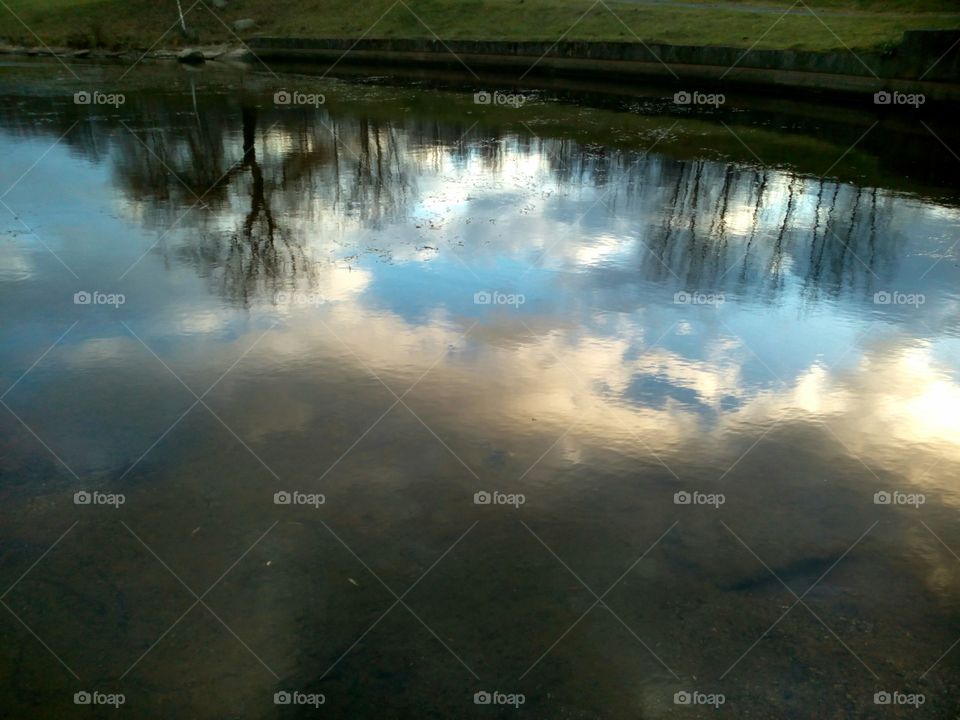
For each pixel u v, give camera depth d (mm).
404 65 27734
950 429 5086
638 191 11070
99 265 8023
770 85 19625
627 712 3059
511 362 5902
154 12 34812
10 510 4285
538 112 17859
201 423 5113
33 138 14281
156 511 4277
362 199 10633
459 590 3682
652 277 7711
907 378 5738
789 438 4969
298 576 3783
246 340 6301
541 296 7195
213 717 3049
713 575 3795
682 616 3541
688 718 3041
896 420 5184
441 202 10469
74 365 5902
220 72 26719
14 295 7207
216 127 15711
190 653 3359
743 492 4426
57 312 6852
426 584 3721
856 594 3691
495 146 14086
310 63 29891
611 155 13344
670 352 6082
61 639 3436
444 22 28391
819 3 23219
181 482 4520
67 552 3969
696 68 21078
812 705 3104
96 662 3316
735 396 5449
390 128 15812
